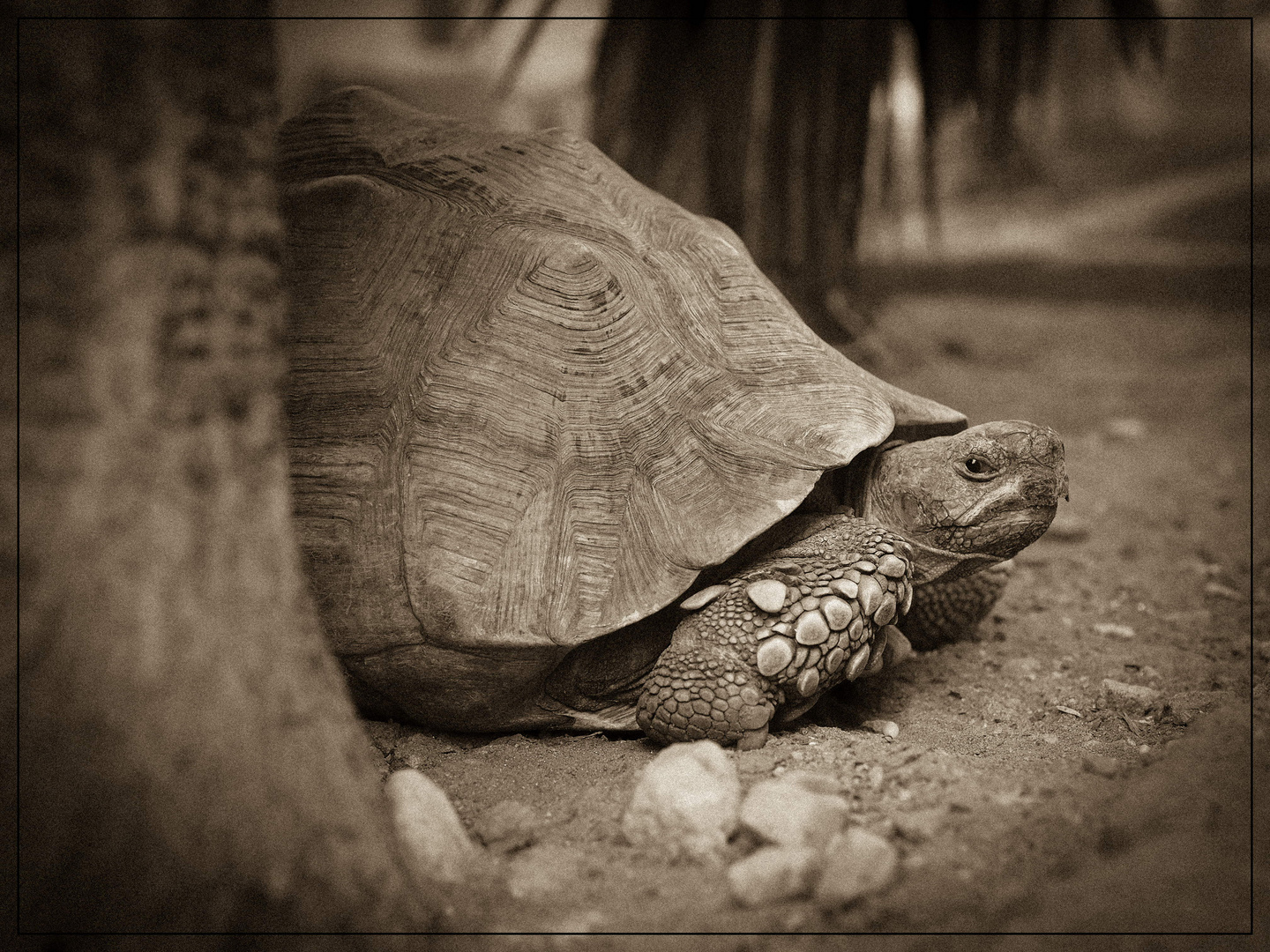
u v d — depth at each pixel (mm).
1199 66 4648
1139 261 3842
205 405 751
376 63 4090
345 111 1123
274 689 762
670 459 955
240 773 744
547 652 924
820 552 965
